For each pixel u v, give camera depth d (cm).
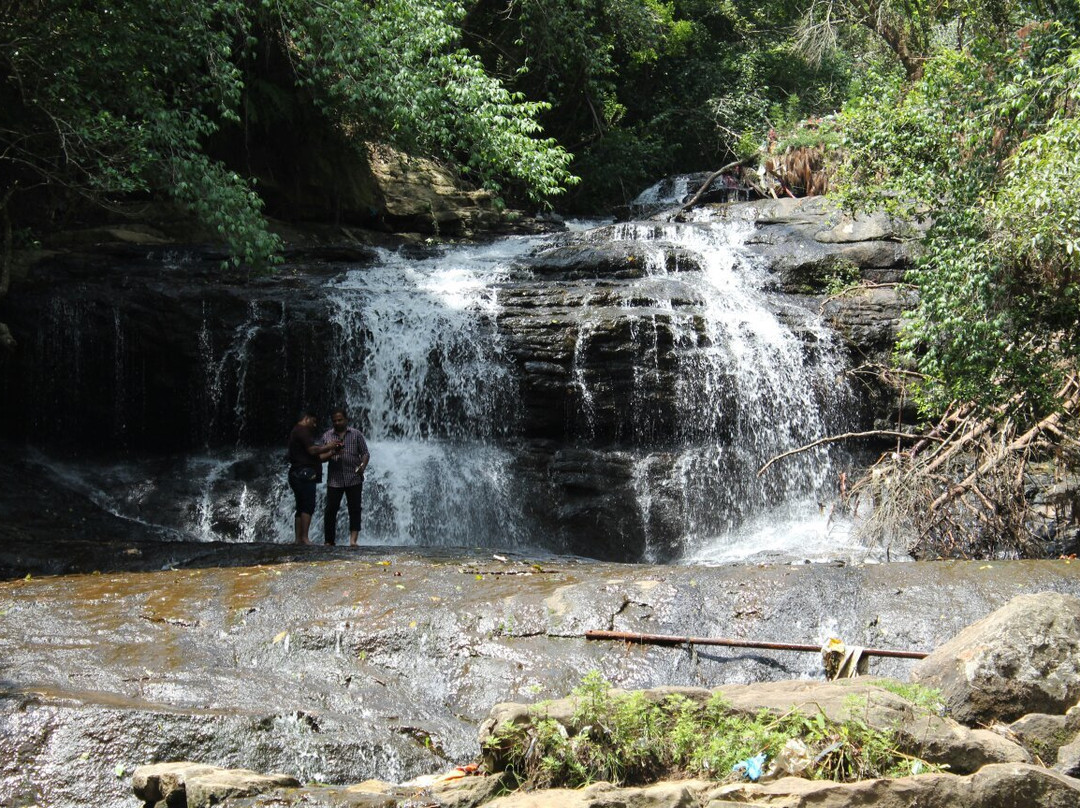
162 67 1499
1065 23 1163
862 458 1497
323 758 649
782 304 1592
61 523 1280
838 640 755
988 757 466
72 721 635
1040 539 1186
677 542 1415
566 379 1477
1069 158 989
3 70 1518
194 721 645
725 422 1479
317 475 1243
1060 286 1066
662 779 496
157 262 1647
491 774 511
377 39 1697
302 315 1500
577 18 2597
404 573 945
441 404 1508
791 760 472
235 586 912
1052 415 1165
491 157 1891
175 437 1510
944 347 1163
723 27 3269
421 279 1658
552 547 1412
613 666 779
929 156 1223
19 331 1487
